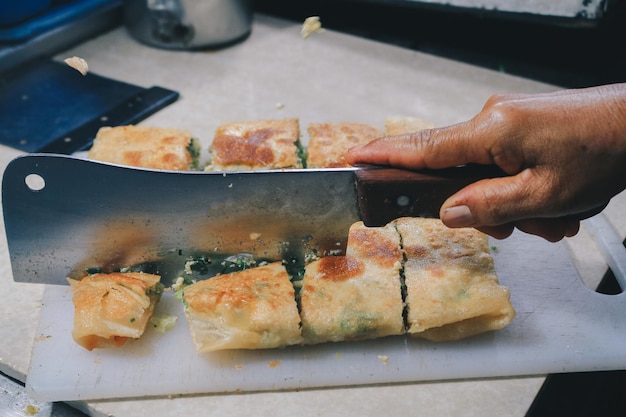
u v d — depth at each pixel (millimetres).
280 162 536
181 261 468
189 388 418
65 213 444
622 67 705
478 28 766
